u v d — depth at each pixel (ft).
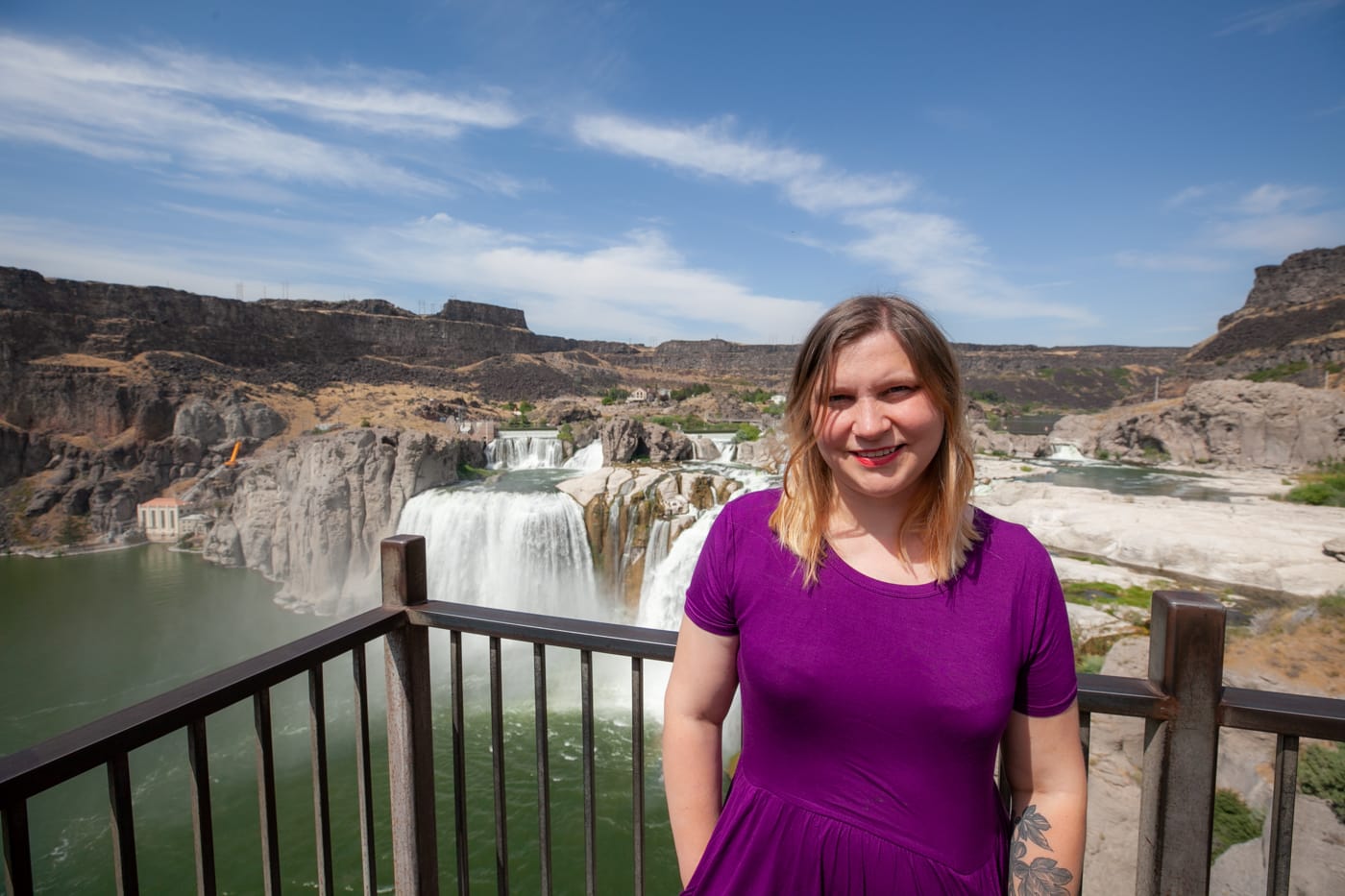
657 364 606.96
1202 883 6.22
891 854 4.72
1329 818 26.13
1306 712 5.83
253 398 245.45
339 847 52.19
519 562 104.94
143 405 218.18
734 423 226.58
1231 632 40.47
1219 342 436.76
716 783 5.59
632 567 100.12
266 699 6.74
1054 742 4.99
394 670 8.30
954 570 4.88
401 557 8.17
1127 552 56.39
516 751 62.34
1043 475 139.54
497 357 477.36
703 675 5.52
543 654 7.74
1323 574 46.32
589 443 178.50
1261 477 138.41
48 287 278.26
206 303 336.90
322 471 134.62
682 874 5.47
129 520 192.54
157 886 51.55
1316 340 331.98
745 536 5.34
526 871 46.91
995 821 5.08
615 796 54.54
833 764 4.86
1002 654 4.73
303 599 136.15
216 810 59.31
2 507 183.83
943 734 4.67
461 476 148.15
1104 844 30.09
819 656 4.82
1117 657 38.34
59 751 5.09
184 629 124.06
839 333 4.97
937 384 4.81
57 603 137.18
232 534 158.61
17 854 4.95
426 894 8.64
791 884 4.92
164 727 5.75
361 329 425.28
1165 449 170.40
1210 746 6.06
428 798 8.65
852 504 5.27
